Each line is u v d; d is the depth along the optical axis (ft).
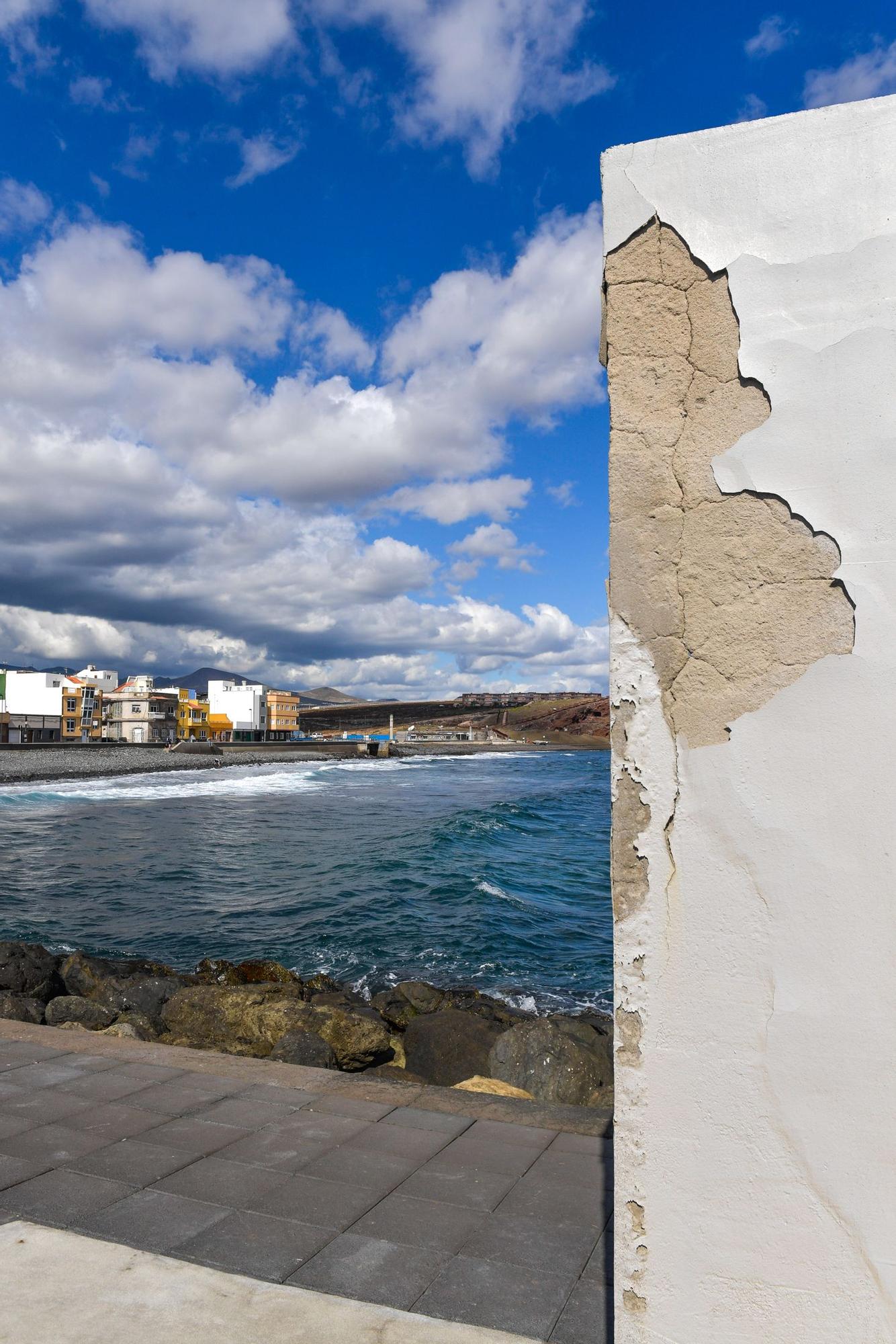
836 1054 5.65
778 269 6.07
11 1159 11.03
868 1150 5.57
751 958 5.83
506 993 36.11
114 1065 14.88
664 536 6.19
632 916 6.10
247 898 58.59
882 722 5.66
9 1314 7.65
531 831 105.40
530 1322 7.84
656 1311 5.94
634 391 6.33
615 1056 6.12
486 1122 12.63
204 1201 10.03
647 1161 5.99
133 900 57.57
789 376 5.99
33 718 255.70
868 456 5.81
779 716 5.87
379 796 161.27
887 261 5.87
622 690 6.23
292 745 346.33
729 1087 5.84
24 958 31.14
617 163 6.52
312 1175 10.77
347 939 46.26
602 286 6.62
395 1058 25.76
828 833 5.72
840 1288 5.59
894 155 5.94
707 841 5.96
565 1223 9.68
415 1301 8.14
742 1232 5.78
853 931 5.65
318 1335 7.52
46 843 84.89
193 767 218.38
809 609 5.87
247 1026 25.34
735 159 6.25
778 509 5.96
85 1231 9.24
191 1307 7.86
